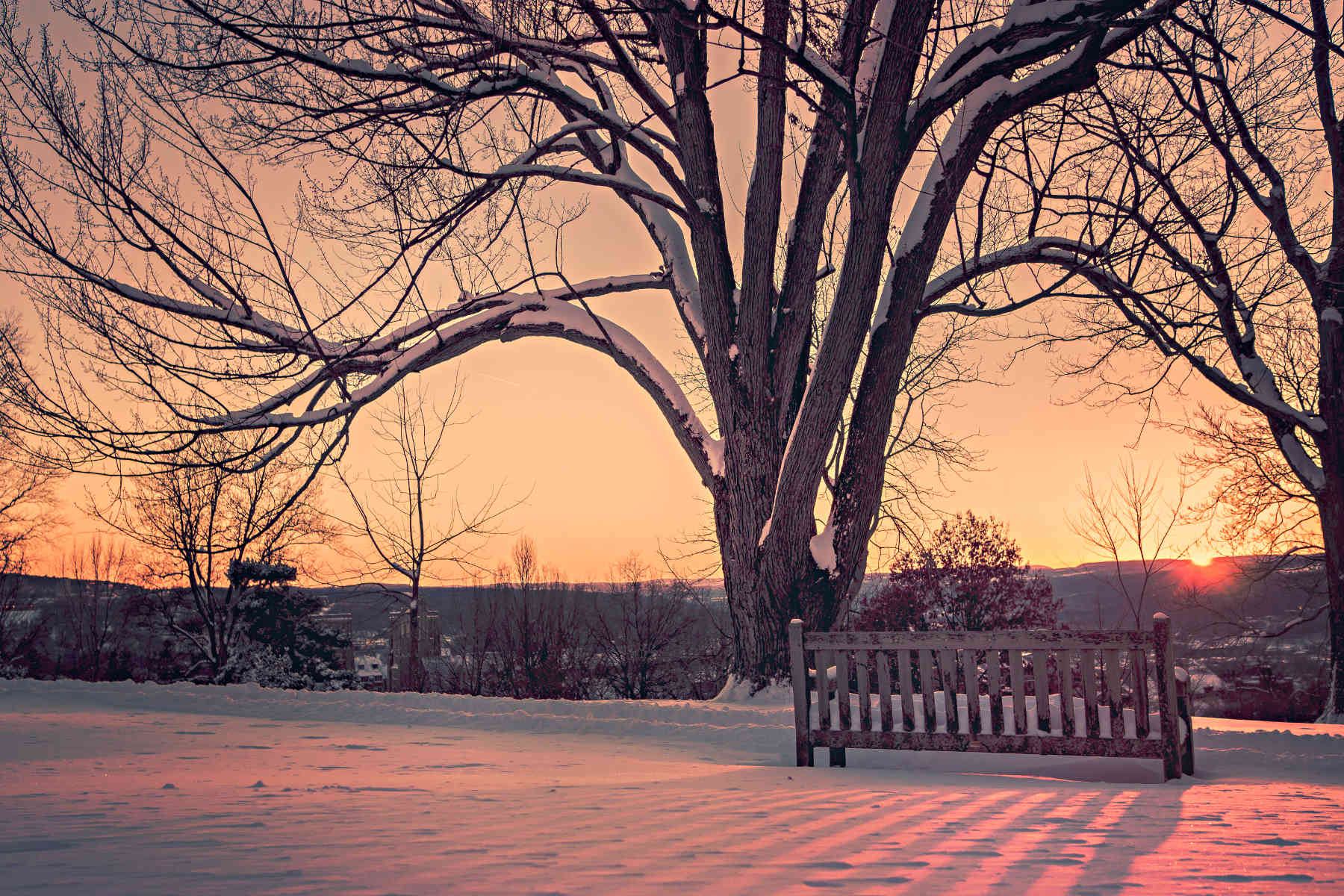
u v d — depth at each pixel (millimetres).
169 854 3416
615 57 14164
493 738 11547
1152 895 2699
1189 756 8336
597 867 3205
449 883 2875
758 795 6012
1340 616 18938
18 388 14148
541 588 43094
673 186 16000
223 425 15883
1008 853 3539
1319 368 19219
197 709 14695
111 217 12211
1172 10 13086
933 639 8750
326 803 5391
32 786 6254
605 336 18703
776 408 17016
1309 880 3006
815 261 17219
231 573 35406
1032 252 16922
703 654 39500
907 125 15344
